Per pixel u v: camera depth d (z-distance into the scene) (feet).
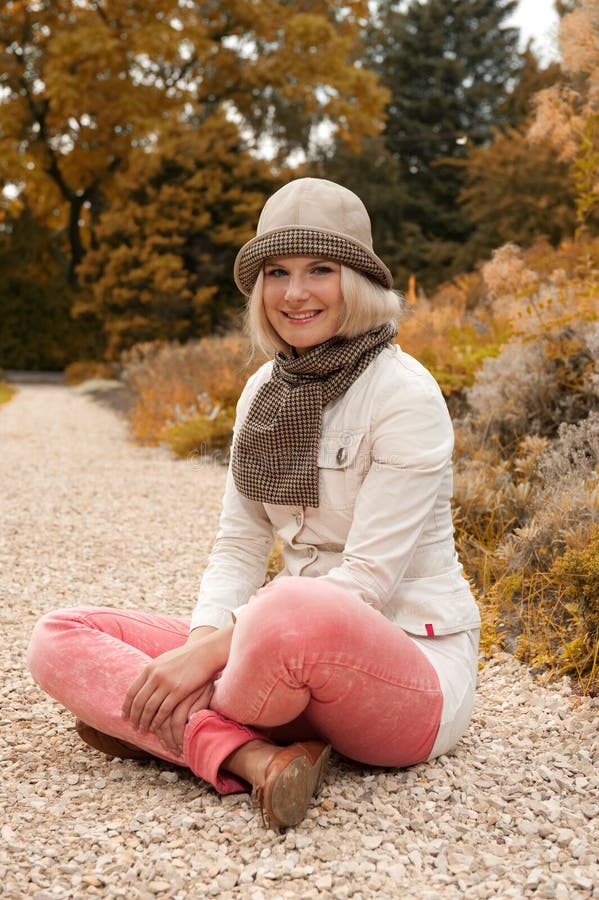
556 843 6.23
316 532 7.27
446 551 7.27
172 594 13.17
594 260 21.24
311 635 6.02
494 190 70.44
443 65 116.47
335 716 6.40
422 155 115.96
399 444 6.79
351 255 6.81
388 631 6.38
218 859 5.90
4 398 61.93
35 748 7.94
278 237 6.82
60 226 106.32
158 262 67.31
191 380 35.45
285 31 82.74
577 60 19.67
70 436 35.83
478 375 16.52
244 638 6.17
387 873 5.76
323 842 6.11
